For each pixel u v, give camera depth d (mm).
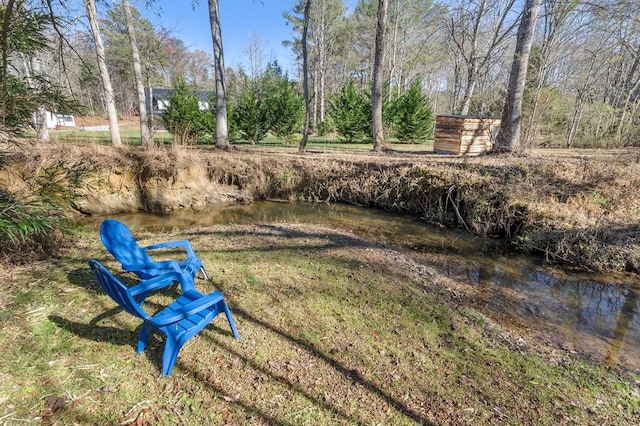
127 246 3469
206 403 2209
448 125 11734
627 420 2355
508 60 17609
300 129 17125
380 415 2223
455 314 3676
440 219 7793
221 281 3992
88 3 6086
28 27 3592
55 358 2457
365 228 7410
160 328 2352
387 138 17922
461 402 2387
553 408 2406
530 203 6566
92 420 2012
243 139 16453
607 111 14297
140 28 17250
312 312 3424
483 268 5406
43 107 4090
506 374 2750
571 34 15016
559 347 3365
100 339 2715
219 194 9680
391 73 25266
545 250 5816
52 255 4312
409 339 3109
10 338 2588
